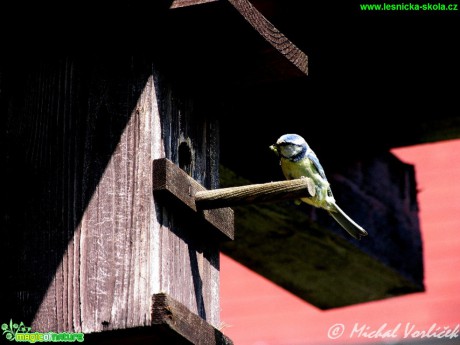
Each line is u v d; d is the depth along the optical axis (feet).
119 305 23.66
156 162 24.66
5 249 24.99
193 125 26.94
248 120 35.40
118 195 24.56
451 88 35.24
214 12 25.13
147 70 25.43
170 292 24.39
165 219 24.70
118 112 25.26
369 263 37.81
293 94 36.09
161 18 25.52
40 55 26.50
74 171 25.13
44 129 25.80
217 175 27.66
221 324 27.30
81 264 24.29
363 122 36.52
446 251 44.60
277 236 37.60
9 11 26.73
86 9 26.30
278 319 46.29
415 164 43.60
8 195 25.48
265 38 26.30
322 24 34.81
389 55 35.27
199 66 27.61
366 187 37.78
